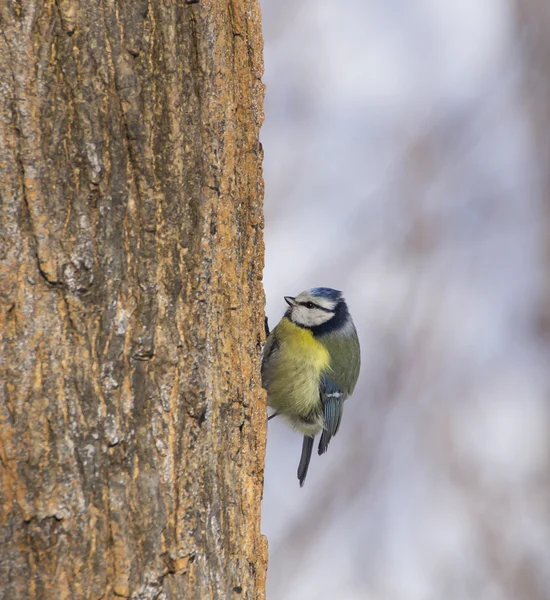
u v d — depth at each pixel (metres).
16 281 5.62
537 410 20.00
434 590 16.89
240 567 6.91
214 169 6.69
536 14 23.64
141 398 6.05
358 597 16.64
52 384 5.68
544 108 23.02
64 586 5.62
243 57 7.27
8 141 5.63
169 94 6.26
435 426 19.20
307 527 17.52
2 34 5.61
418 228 21.41
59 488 5.64
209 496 6.48
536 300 21.66
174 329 6.27
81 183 5.85
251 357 7.47
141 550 5.95
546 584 17.23
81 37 5.82
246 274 7.42
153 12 6.18
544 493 18.39
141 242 6.11
